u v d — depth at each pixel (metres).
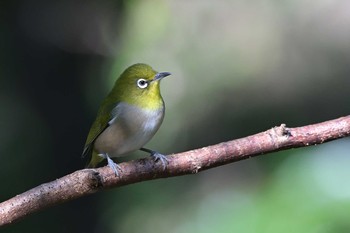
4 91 13.67
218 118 20.20
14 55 13.70
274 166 9.63
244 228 8.77
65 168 13.73
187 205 16.75
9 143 13.51
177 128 20.28
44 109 13.88
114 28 16.72
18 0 13.67
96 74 15.91
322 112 19.88
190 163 6.05
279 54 21.39
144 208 15.68
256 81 20.91
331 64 20.97
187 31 21.36
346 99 20.00
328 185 8.60
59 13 14.39
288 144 5.95
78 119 14.07
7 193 12.97
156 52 20.56
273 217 8.53
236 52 21.41
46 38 14.11
